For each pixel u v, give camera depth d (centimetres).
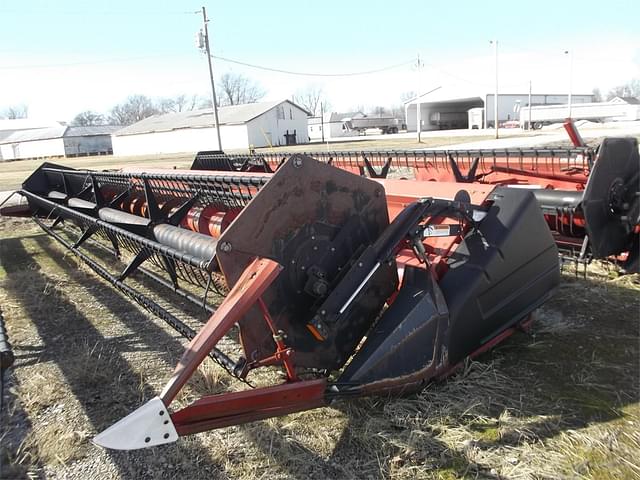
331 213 285
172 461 269
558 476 243
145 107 10800
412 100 7269
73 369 375
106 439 205
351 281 285
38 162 4509
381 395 290
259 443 279
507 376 329
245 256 261
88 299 527
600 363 344
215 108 2961
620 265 500
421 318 290
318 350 290
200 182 381
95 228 561
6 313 495
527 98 6612
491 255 309
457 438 271
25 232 923
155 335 432
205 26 2875
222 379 347
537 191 485
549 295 360
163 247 349
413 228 297
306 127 5556
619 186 457
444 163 606
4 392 347
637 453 258
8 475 263
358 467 257
